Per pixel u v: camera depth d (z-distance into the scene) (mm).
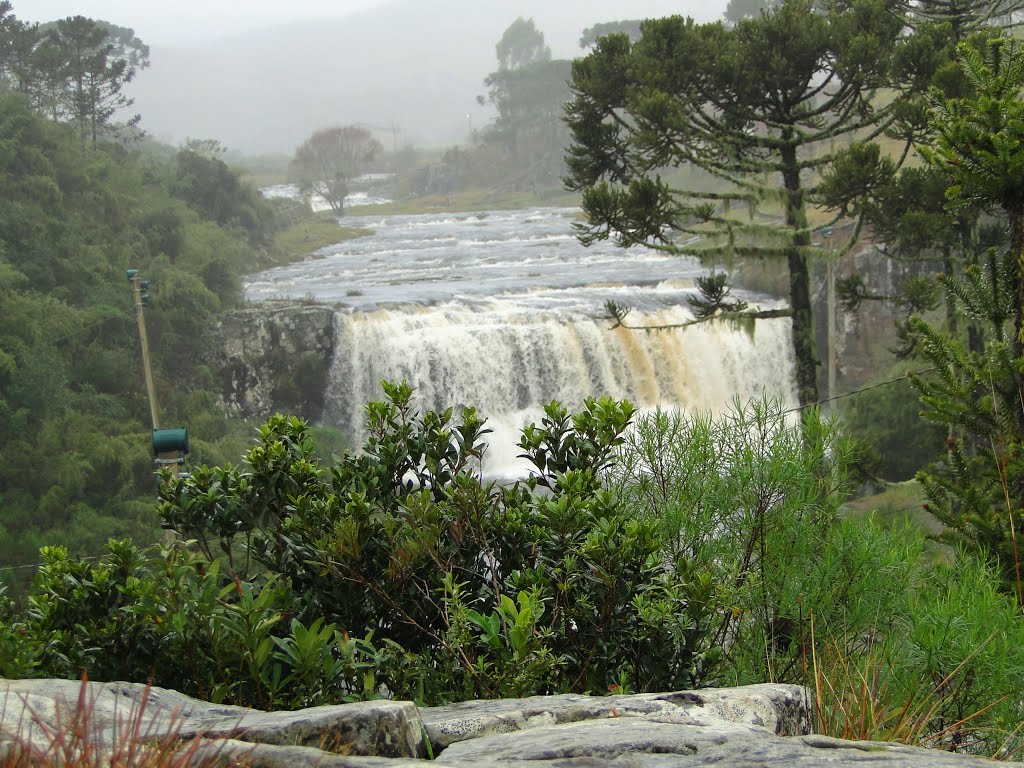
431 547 4773
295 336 48844
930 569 6336
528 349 44969
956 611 5309
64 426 46000
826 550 5559
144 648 4184
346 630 4805
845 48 23156
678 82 23656
